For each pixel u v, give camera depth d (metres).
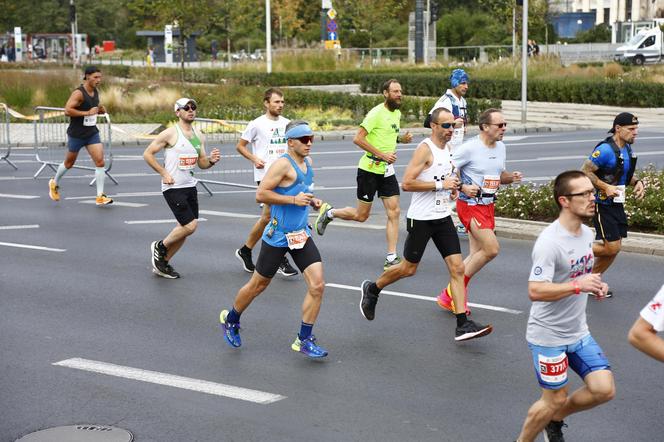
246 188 20.03
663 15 79.81
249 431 6.96
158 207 17.27
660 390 7.79
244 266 12.40
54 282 11.73
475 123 33.06
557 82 41.94
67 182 20.42
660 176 15.93
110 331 9.64
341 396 7.69
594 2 96.75
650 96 38.75
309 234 8.70
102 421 7.18
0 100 36.03
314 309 8.63
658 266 12.33
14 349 9.04
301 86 52.66
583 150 25.58
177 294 11.16
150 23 82.06
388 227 12.45
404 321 9.97
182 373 8.30
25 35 87.56
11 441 6.80
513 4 57.00
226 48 93.81
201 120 21.62
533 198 15.55
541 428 6.29
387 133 12.27
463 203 9.95
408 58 66.38
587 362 6.12
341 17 79.75
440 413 7.30
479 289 11.22
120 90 37.03
